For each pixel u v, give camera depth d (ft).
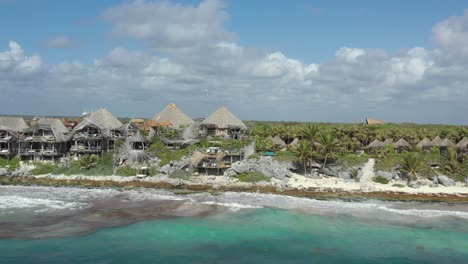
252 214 188.34
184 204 203.72
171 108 393.29
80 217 177.58
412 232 166.20
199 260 134.00
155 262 131.34
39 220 172.04
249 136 349.82
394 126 472.85
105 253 138.00
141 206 198.70
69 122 395.55
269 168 269.44
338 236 160.15
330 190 243.60
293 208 200.44
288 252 142.72
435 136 370.53
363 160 290.35
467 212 198.70
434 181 262.88
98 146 304.71
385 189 246.27
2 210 185.98
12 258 132.36
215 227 168.55
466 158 290.15
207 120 345.10
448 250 147.13
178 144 306.55
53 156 294.87
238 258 136.46
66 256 134.82
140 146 304.30
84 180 260.21
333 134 357.00
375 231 166.71
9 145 293.02
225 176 269.64
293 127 383.04
